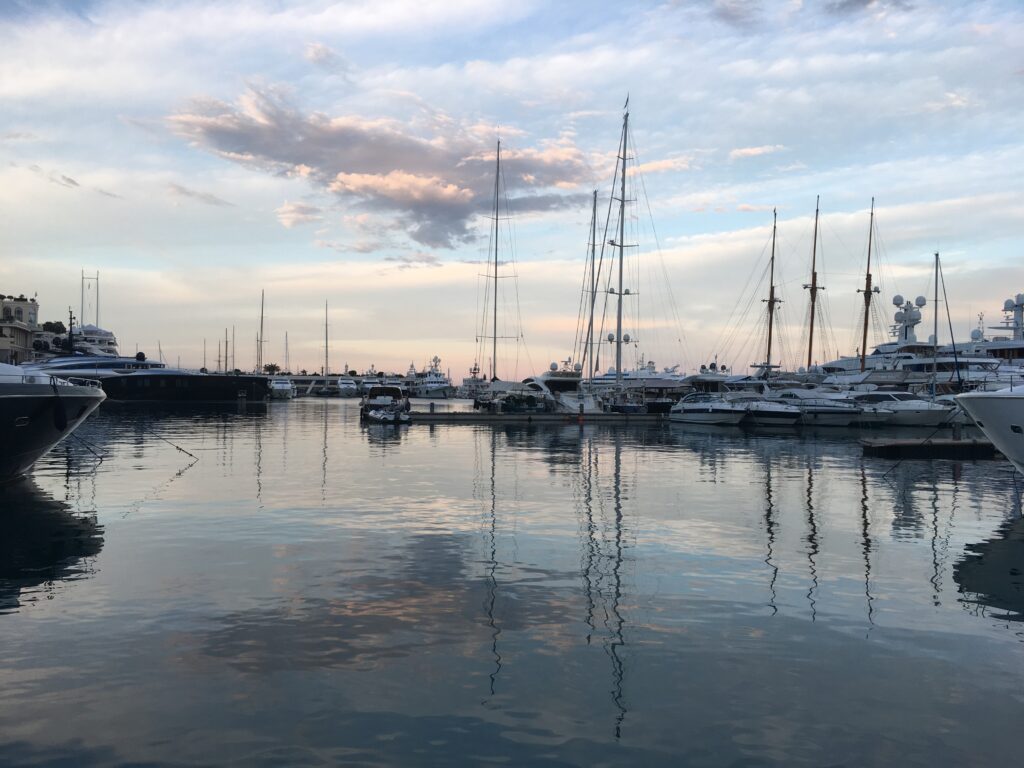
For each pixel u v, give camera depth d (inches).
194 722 267.1
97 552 515.8
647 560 505.4
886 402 2176.4
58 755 244.5
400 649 337.7
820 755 250.8
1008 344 2539.4
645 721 272.1
